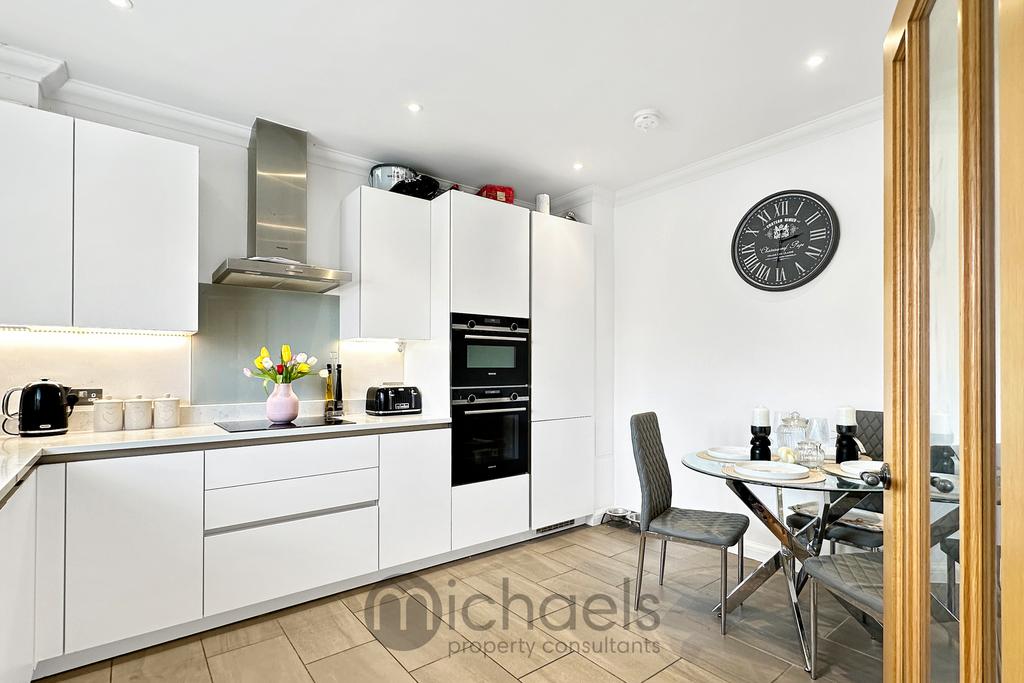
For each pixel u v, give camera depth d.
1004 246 0.63
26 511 1.81
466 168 3.69
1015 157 0.61
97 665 2.12
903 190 1.29
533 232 3.71
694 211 3.69
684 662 2.14
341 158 3.40
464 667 2.10
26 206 2.23
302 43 2.28
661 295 3.88
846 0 1.99
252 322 3.11
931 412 1.12
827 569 1.98
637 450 2.63
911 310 1.24
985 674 0.79
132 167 2.47
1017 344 0.61
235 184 3.09
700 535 2.43
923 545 1.17
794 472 2.16
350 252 3.24
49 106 2.55
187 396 2.90
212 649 2.24
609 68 2.46
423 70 2.48
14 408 2.44
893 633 1.31
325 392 3.32
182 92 2.67
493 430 3.42
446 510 3.16
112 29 2.17
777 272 3.20
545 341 3.74
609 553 3.39
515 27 2.17
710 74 2.52
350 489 2.78
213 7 2.04
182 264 2.58
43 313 2.26
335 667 2.11
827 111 2.88
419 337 3.35
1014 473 0.61
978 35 0.81
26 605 1.81
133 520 2.18
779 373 3.21
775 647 2.25
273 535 2.53
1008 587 0.62
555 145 3.31
